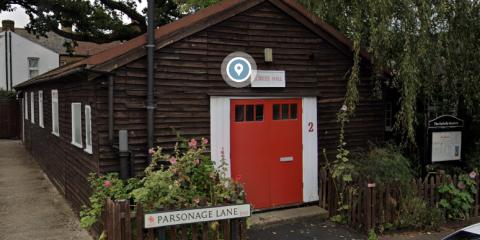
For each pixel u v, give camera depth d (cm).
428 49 730
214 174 586
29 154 1773
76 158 821
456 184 761
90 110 684
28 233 696
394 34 725
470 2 764
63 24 1836
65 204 900
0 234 693
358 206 689
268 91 756
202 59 695
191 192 552
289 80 778
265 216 727
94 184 584
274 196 767
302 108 794
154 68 651
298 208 781
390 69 817
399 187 700
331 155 830
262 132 754
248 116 743
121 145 605
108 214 513
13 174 1299
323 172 779
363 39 810
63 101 959
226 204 534
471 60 777
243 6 720
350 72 834
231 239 548
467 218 750
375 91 864
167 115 668
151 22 634
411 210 701
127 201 501
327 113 825
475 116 881
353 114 851
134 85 643
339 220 725
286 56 772
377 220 681
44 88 1297
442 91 829
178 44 675
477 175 780
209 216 521
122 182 578
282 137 775
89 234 686
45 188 1082
